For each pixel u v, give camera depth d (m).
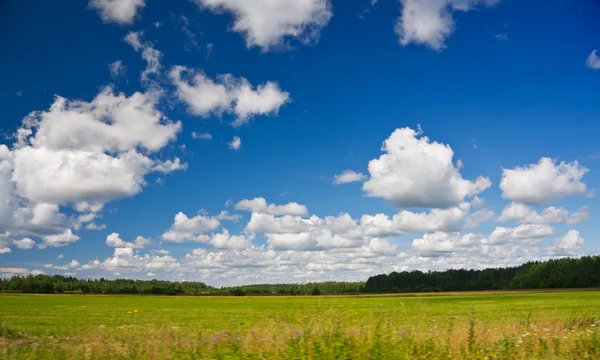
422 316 12.70
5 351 10.07
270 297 136.62
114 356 9.95
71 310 60.78
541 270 170.50
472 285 177.62
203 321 39.22
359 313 11.84
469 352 10.33
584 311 40.50
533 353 10.72
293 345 9.69
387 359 9.44
